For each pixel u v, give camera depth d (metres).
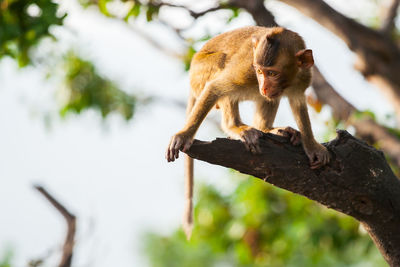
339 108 13.45
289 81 8.48
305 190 7.54
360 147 7.48
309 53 8.37
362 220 7.78
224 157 7.28
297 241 14.90
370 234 7.92
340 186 7.46
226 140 7.27
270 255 15.53
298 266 25.39
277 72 8.36
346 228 14.01
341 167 7.43
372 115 13.57
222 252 16.25
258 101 9.66
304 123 8.68
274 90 8.46
